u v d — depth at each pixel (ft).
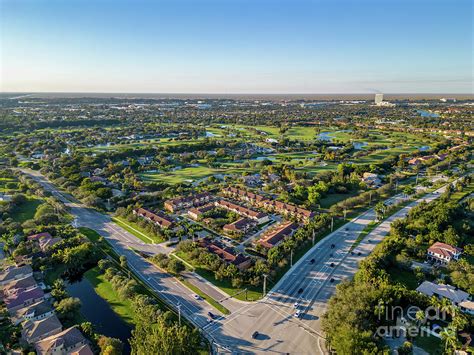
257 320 414.41
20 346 363.76
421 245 583.99
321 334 390.21
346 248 587.27
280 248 563.07
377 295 398.83
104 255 573.74
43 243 580.71
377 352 317.83
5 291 459.73
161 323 370.12
